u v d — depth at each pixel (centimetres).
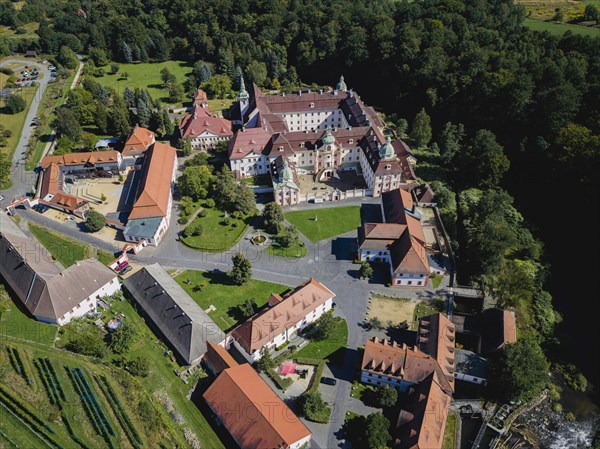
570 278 15038
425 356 11131
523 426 11069
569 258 15650
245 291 13775
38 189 17425
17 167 18638
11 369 10381
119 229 15875
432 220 16562
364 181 18738
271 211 15750
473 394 11419
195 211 16900
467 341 12719
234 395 10100
